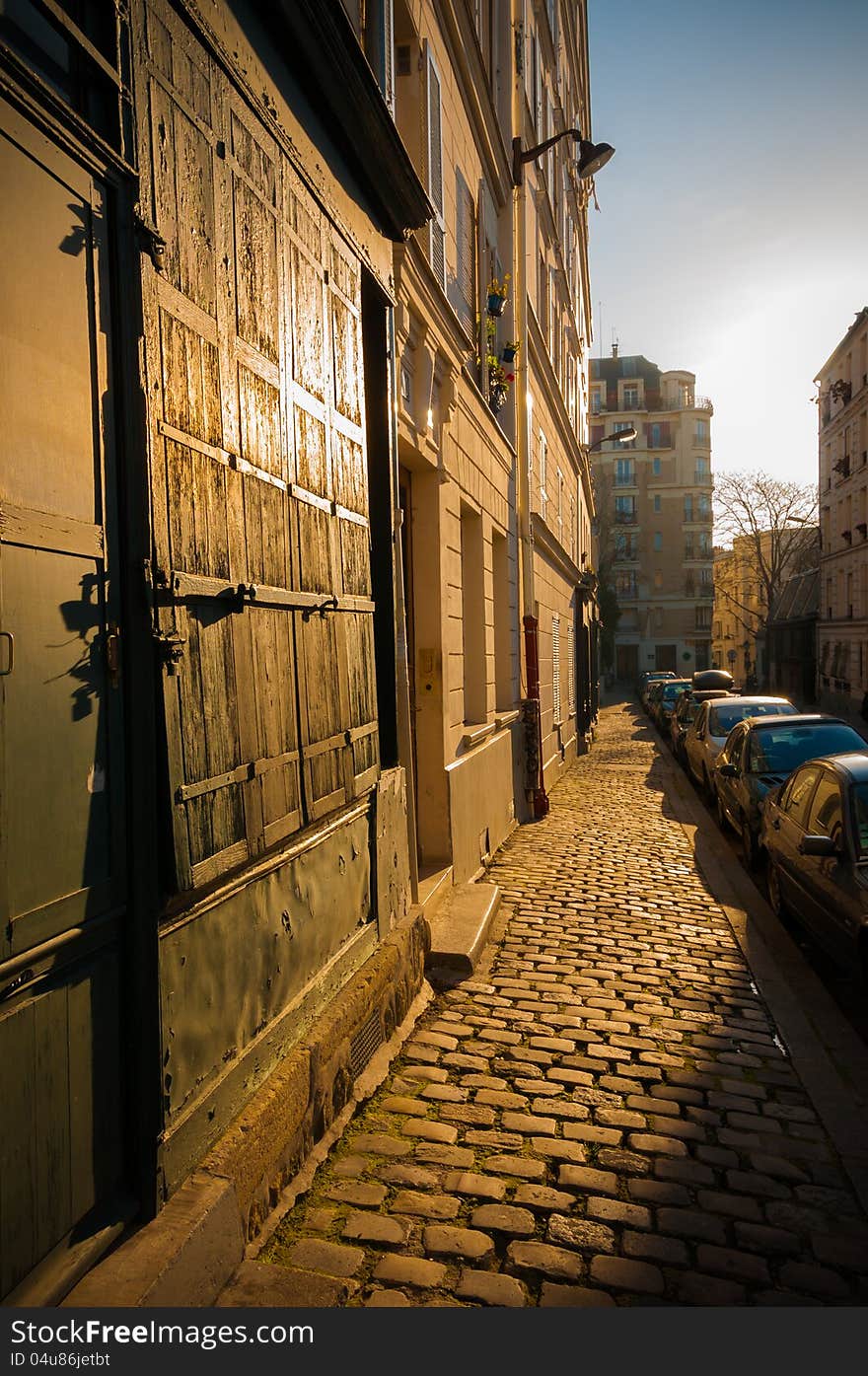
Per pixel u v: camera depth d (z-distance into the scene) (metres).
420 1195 3.25
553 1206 3.23
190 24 2.77
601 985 5.58
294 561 3.54
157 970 2.41
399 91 6.54
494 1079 4.27
